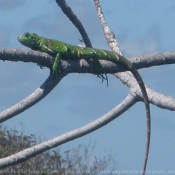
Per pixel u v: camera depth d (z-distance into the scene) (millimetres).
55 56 12039
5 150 30156
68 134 13672
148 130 14180
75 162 32188
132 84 13586
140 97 13477
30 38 12391
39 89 12453
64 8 13305
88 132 13734
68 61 12133
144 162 14250
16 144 30938
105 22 14398
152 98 13188
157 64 12891
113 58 12477
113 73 13438
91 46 13680
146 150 14266
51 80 12352
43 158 31031
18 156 13305
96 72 12398
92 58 12289
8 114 12539
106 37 14266
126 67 12734
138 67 12883
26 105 12500
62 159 31828
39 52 11680
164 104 13016
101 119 13758
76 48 12242
